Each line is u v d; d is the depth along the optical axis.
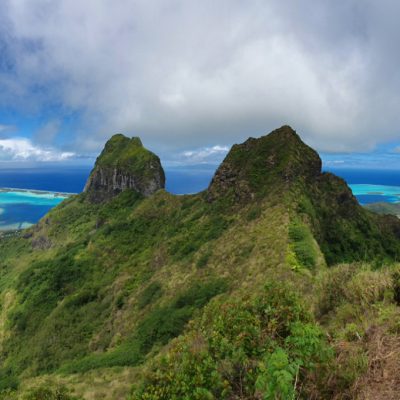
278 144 60.44
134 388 6.60
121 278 58.00
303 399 4.25
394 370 4.39
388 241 51.03
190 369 5.43
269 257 32.09
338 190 54.41
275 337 5.75
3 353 58.69
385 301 6.55
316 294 8.57
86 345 44.62
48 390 14.27
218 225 52.91
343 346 5.20
